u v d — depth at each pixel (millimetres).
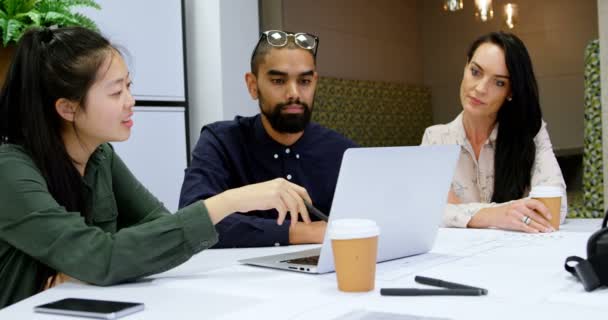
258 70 1731
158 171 3354
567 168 5758
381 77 5949
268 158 1826
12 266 1120
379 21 5941
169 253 1034
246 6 3613
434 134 2172
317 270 1036
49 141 1146
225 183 1762
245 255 1303
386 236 1111
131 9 3234
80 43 1142
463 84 2068
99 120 1148
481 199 2098
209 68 3516
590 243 874
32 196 1049
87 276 995
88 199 1278
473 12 6246
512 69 1933
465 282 938
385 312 766
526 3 5914
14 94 1167
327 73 5258
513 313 748
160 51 3359
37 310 825
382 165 1045
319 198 1844
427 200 1171
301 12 4902
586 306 774
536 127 1990
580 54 5684
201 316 781
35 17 2459
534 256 1157
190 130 3623
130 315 798
